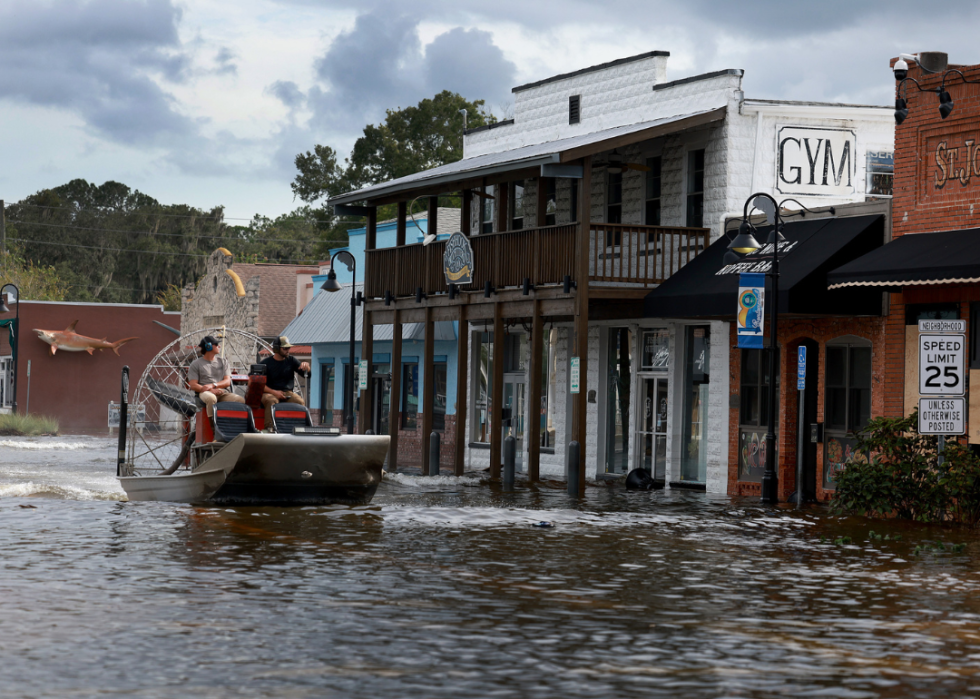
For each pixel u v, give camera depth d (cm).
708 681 791
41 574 1171
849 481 1845
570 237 2330
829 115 2494
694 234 2452
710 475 2400
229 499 1922
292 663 822
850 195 2517
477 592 1118
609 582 1192
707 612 1039
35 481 2417
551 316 2712
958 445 1795
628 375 2703
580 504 2038
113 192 11275
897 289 1956
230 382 2067
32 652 845
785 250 2153
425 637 914
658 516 1841
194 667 806
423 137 7850
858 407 2131
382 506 1934
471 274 2572
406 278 2831
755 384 2338
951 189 1981
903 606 1081
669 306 2270
